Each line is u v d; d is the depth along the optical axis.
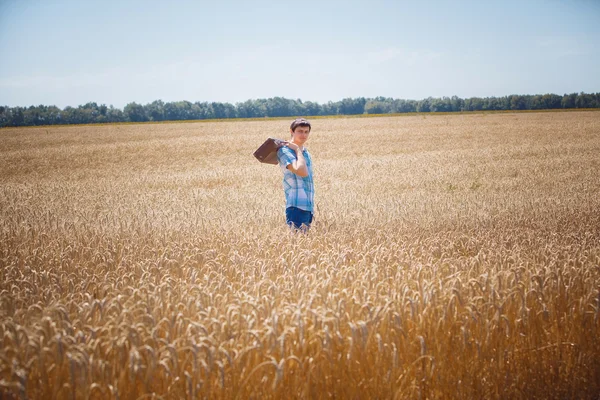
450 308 3.72
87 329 3.32
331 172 18.69
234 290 4.22
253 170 20.23
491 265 4.96
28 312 3.50
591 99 128.00
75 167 23.73
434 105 147.12
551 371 3.80
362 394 3.26
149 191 14.87
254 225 7.80
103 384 2.82
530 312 3.93
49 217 8.53
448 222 8.04
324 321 3.20
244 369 2.97
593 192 12.17
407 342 3.44
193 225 7.80
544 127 42.78
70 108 123.69
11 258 5.55
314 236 6.46
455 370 3.60
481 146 29.36
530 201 10.48
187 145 34.25
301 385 3.12
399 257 5.25
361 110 154.75
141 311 3.53
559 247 5.90
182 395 2.94
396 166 20.30
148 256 5.68
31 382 2.78
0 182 18.58
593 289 4.18
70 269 5.23
